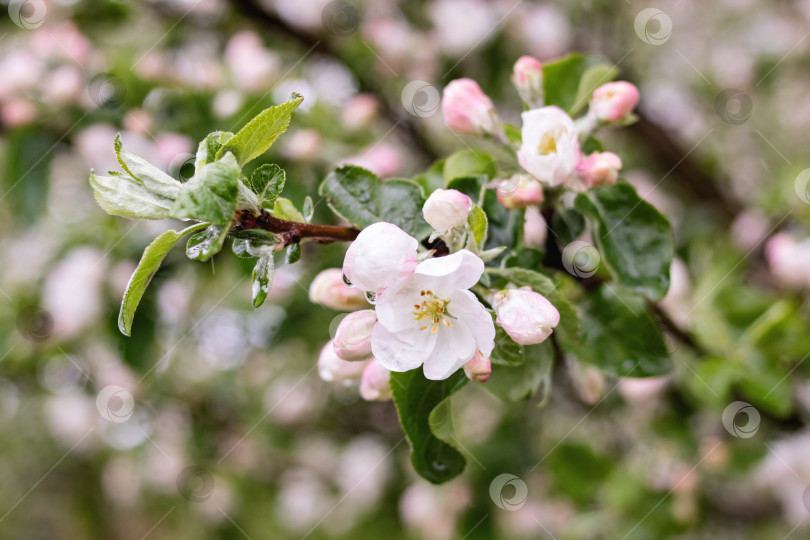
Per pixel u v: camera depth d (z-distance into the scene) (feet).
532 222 2.05
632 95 1.93
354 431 4.12
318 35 3.48
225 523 4.40
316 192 2.59
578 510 2.98
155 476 4.60
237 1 3.32
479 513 3.17
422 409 1.81
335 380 1.88
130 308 1.72
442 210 1.75
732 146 4.68
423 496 3.24
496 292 1.78
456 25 3.45
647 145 3.75
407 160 3.37
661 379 2.72
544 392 1.87
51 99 2.92
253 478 4.30
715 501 3.18
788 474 3.10
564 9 4.13
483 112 1.97
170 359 3.85
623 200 1.96
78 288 3.14
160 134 2.86
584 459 2.92
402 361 1.72
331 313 3.17
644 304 2.03
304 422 4.08
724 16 4.97
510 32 3.52
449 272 1.68
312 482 4.15
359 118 2.82
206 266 2.92
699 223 3.62
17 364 3.66
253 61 2.94
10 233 3.91
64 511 6.44
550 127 1.87
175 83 2.95
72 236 3.40
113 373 3.89
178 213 1.65
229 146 1.72
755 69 4.69
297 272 2.86
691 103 4.67
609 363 2.02
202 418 4.23
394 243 1.70
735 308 2.67
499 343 1.79
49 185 2.98
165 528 5.54
